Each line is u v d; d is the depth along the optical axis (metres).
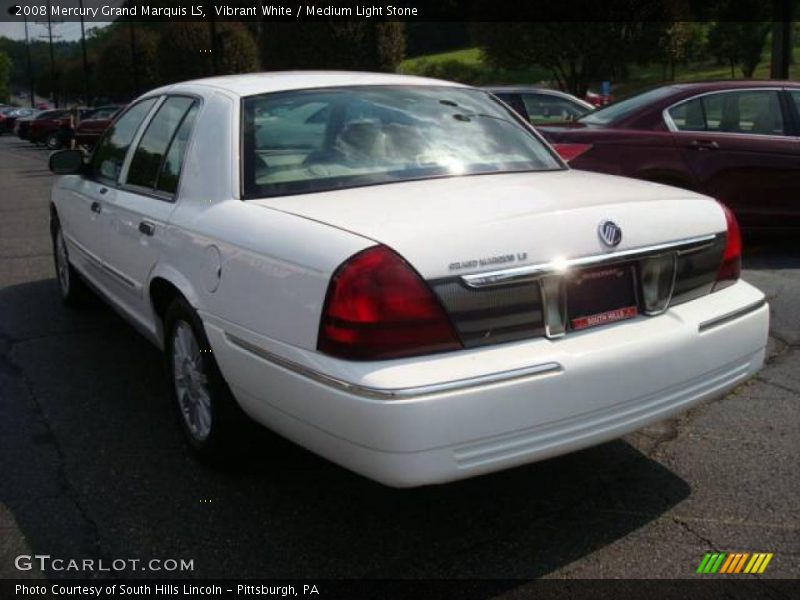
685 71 36.47
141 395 4.41
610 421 2.80
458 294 2.59
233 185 3.34
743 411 4.09
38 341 5.36
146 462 3.63
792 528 3.04
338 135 3.57
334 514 3.19
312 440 2.75
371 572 2.83
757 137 7.25
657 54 23.06
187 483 3.44
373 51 29.42
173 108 4.17
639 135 7.39
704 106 7.43
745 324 3.20
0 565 2.87
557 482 3.42
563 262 2.74
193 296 3.33
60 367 4.86
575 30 22.73
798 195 7.21
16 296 6.57
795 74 27.77
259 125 3.53
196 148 3.67
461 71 44.00
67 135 27.59
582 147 7.47
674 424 3.96
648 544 2.96
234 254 3.05
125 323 5.74
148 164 4.21
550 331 2.74
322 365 2.62
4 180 18.56
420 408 2.46
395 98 3.89
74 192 5.31
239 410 3.28
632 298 2.95
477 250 2.63
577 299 2.81
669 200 3.15
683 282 3.09
